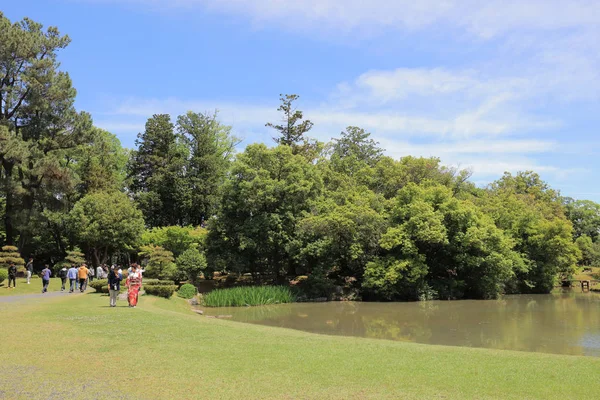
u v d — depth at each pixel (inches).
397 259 1419.8
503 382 362.6
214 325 645.9
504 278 1519.4
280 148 1670.8
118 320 642.2
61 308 767.7
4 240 1924.2
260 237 1552.7
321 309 1211.2
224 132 2539.4
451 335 799.1
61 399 297.6
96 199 1690.5
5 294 1090.7
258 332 598.2
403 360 435.5
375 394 323.9
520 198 2181.3
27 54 1542.8
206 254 1625.2
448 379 367.9
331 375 370.0
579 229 2800.2
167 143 2342.5
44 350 436.8
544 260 1754.4
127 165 2438.5
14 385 324.2
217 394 315.3
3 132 1366.9
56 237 1891.0
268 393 319.9
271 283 1632.6
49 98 1592.0
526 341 737.6
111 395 308.0
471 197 1923.0
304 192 1582.2
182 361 406.9
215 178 2278.5
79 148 1750.7
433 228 1380.4
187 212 2226.9
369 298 1459.2
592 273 2006.6
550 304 1327.5
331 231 1438.2
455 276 1563.7
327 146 2527.1
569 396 329.7
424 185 1720.0
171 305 1038.4
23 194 1535.4
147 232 1781.5
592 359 464.1
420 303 1358.3
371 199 1644.9
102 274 1401.3
